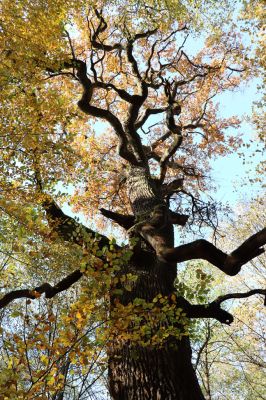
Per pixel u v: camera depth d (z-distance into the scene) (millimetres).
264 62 9984
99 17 9852
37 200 6020
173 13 9227
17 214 4863
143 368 4598
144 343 4391
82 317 4066
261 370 14703
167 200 9711
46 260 6125
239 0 9109
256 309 14250
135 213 7645
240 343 14125
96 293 4156
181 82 11805
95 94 13375
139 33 10133
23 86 5605
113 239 4371
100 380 7324
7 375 3930
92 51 10070
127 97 9695
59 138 5652
